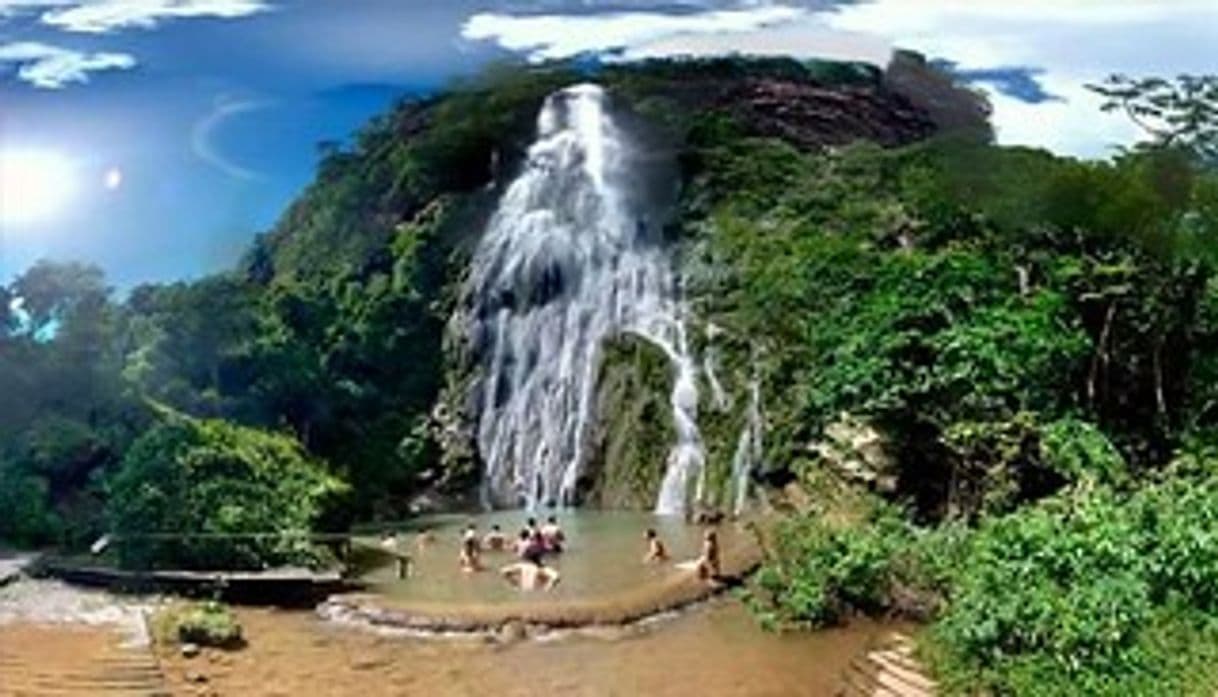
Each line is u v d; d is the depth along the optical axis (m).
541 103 33.84
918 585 18.78
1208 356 22.70
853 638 18.20
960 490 22.09
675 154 32.53
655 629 18.97
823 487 23.88
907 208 27.50
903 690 15.54
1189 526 15.79
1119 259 22.56
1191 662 13.95
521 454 30.52
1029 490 21.39
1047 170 23.58
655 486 28.61
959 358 21.72
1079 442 20.45
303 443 28.02
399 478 29.47
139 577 20.09
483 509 29.56
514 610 19.12
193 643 17.64
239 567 20.58
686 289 30.28
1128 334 22.98
